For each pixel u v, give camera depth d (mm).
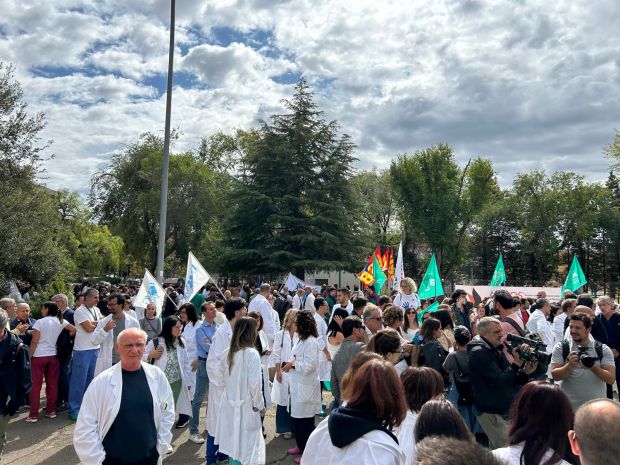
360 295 8242
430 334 5941
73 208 36469
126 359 3840
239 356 5309
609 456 1816
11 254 15844
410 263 58688
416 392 3504
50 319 8195
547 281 61406
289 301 17500
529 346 4551
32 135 18516
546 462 2660
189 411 7270
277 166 36781
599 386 5379
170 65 13945
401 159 51219
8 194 16953
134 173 43312
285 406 7297
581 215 56906
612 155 34656
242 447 5113
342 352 5781
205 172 43656
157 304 8953
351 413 2818
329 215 36000
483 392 4676
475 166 49250
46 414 8203
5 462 6195
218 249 38688
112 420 3684
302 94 38156
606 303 7484
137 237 43062
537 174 58500
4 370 5652
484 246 64062
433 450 1669
